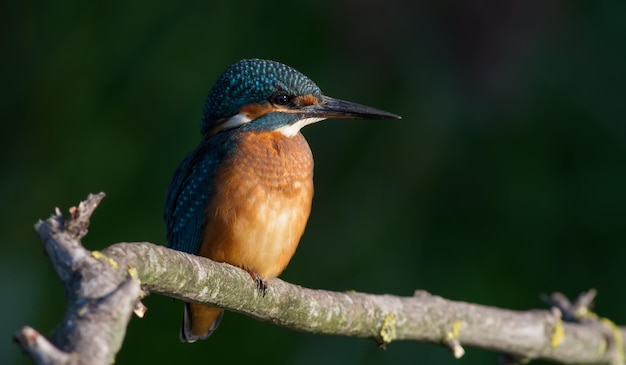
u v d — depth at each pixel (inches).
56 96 438.0
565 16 442.3
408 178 431.5
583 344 374.6
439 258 422.9
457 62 432.5
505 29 431.2
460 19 432.5
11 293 434.0
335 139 440.8
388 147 434.9
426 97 433.1
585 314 389.7
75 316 168.7
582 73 439.2
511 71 431.8
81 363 154.8
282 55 434.0
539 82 438.0
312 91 335.6
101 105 431.5
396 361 416.2
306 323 292.0
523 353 364.8
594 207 427.8
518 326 356.5
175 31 430.6
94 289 175.0
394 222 427.5
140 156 425.4
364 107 339.6
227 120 330.0
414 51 436.1
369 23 436.1
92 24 439.8
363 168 435.5
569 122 435.5
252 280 266.4
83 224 184.7
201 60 427.2
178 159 422.6
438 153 431.2
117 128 427.8
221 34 429.7
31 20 457.1
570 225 428.5
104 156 424.8
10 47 459.8
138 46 432.1
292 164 317.1
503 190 427.8
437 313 334.0
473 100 432.5
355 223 428.5
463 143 434.9
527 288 418.6
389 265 420.8
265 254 313.9
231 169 310.7
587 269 426.9
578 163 432.8
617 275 426.9
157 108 428.1
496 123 433.4
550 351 367.2
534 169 429.4
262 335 438.6
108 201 421.7
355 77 436.1
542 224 424.5
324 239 431.8
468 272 416.8
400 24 436.5
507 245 423.5
